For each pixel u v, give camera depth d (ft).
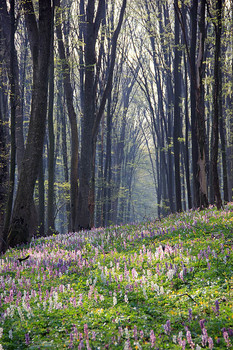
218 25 57.41
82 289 29.81
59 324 22.49
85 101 81.51
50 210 82.69
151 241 45.39
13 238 58.59
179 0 76.28
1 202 65.36
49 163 82.74
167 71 123.65
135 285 28.45
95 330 21.09
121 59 141.49
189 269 29.89
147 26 118.21
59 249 49.06
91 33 82.38
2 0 73.46
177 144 93.71
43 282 32.45
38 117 59.88
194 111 81.51
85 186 80.02
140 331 19.92
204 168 71.67
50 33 60.08
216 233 42.06
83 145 80.69
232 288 25.62
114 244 47.16
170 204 122.21
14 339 20.79
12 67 57.00
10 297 26.50
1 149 66.03
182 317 22.16
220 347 18.06
